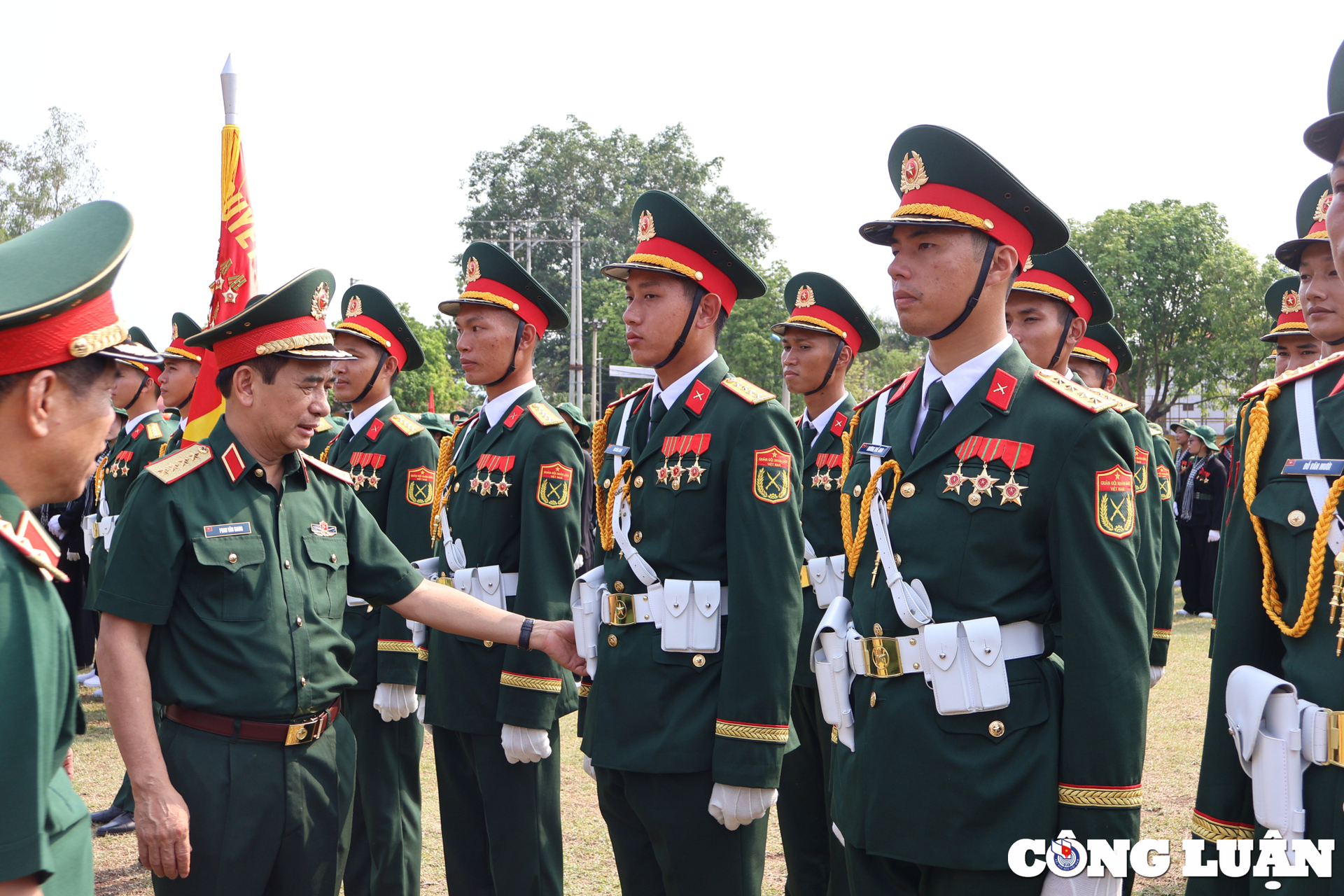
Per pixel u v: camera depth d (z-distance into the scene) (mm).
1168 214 43094
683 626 3191
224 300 5367
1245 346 41406
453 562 4418
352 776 3133
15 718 1596
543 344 60500
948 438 2646
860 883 2703
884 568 2643
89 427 1882
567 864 5133
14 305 1750
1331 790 2168
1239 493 2523
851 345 5812
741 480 3189
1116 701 2416
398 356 5410
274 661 2902
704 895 3186
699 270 3449
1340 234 2123
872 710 2646
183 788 2791
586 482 10891
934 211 2625
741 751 3043
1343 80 2197
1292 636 2336
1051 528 2500
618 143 62406
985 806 2441
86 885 1946
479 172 63125
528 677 3947
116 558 2801
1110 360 6242
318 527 3170
